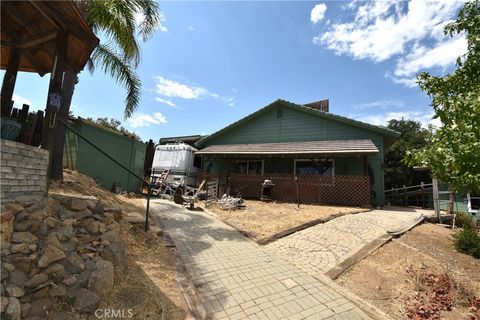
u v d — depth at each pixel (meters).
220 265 4.57
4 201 2.93
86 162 10.84
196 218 8.34
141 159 14.91
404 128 29.56
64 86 6.53
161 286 3.53
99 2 6.77
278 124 16.11
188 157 16.36
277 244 5.93
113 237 3.85
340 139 14.11
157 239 5.36
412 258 5.19
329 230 6.91
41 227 3.01
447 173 3.22
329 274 4.38
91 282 2.81
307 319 3.10
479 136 2.88
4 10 4.01
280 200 12.84
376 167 12.83
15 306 2.15
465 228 6.54
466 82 3.98
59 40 4.20
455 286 4.15
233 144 17.25
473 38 3.95
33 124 4.34
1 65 5.62
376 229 6.98
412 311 3.48
